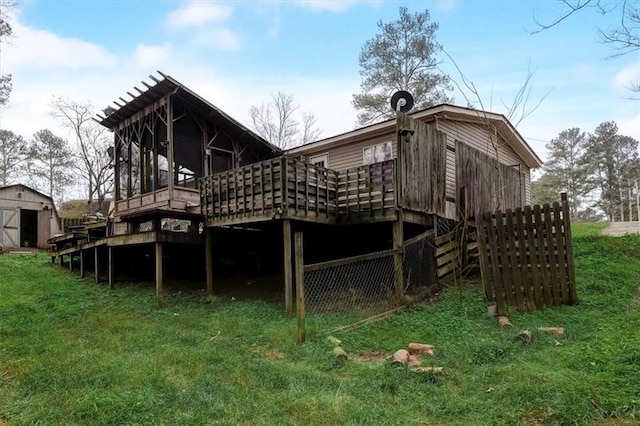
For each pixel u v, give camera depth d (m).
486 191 10.17
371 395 3.65
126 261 11.78
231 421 3.23
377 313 6.58
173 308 8.30
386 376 4.00
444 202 9.38
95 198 29.66
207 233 9.11
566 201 6.18
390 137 11.46
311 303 7.19
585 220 38.19
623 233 11.66
